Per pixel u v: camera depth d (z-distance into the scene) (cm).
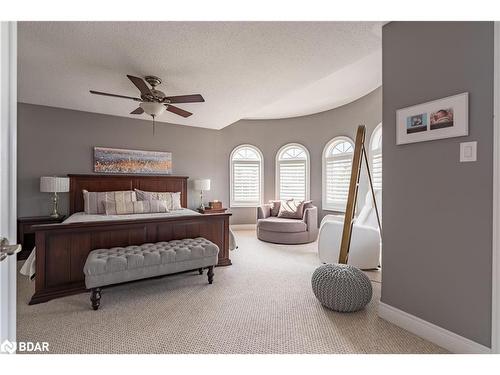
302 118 591
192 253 259
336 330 184
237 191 621
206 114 460
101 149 459
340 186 522
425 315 174
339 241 325
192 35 212
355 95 452
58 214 398
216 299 236
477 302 148
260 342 170
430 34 170
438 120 163
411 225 182
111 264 217
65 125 430
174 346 165
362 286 206
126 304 224
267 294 247
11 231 90
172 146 538
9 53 88
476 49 147
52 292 234
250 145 623
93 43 224
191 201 564
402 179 188
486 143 143
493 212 140
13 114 90
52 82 313
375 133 428
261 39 218
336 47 231
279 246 449
